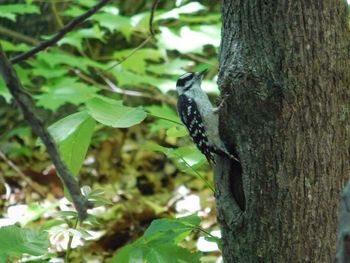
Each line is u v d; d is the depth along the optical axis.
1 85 10.45
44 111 14.30
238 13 6.05
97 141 14.59
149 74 13.50
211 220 12.13
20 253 5.90
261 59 5.92
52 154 4.02
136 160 14.30
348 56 6.00
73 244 8.34
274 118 5.92
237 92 6.02
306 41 5.84
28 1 10.66
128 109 6.20
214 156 6.55
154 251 6.27
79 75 11.94
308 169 5.91
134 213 12.51
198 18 10.83
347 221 3.64
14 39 14.68
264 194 6.02
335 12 5.93
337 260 3.69
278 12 5.84
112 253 11.63
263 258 6.08
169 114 8.41
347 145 6.00
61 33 7.25
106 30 14.27
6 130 14.72
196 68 11.61
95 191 6.53
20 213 10.41
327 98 5.89
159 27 10.73
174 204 12.95
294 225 5.95
